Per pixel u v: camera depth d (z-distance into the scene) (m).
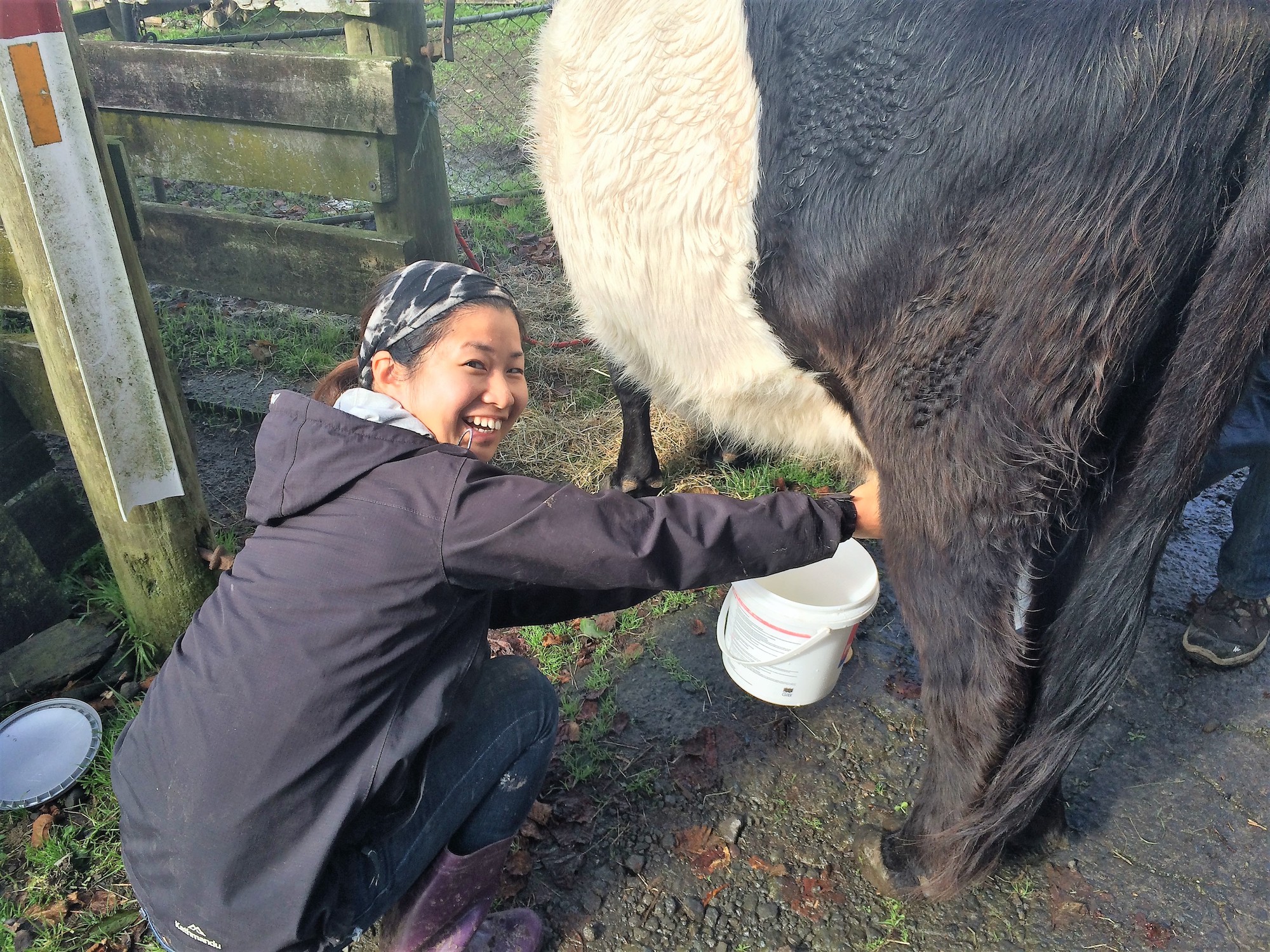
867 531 1.65
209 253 3.56
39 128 1.63
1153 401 1.38
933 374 1.47
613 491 1.33
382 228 3.38
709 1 1.67
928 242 1.44
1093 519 1.47
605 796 2.07
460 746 1.51
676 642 2.46
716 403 2.11
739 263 1.75
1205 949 1.78
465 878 1.56
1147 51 1.28
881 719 2.25
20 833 1.98
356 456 1.28
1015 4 1.40
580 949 1.80
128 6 4.42
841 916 1.84
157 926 1.36
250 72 3.12
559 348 3.72
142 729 1.34
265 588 1.29
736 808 2.05
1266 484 2.11
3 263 2.38
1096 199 1.31
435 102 3.22
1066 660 1.48
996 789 1.57
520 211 4.82
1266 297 1.25
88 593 2.52
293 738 1.24
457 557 1.27
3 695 2.21
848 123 1.52
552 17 2.19
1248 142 1.25
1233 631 2.31
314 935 1.34
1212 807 2.04
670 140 1.75
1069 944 1.79
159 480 2.02
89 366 1.83
